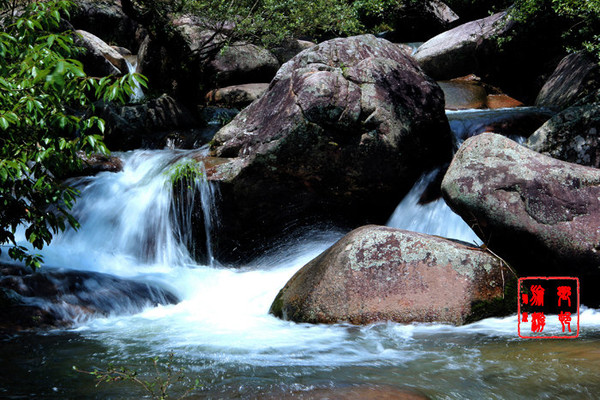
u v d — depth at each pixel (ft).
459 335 13.30
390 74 24.34
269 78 48.39
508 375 10.32
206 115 40.32
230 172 23.12
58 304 16.15
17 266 17.99
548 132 24.16
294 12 35.76
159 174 25.00
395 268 15.01
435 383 10.17
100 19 55.26
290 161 22.59
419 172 24.16
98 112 34.65
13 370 11.57
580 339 12.56
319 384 10.27
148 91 45.52
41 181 13.61
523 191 15.39
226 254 24.06
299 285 16.08
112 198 25.04
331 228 24.43
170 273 21.90
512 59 41.65
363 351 12.44
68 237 24.07
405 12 61.46
